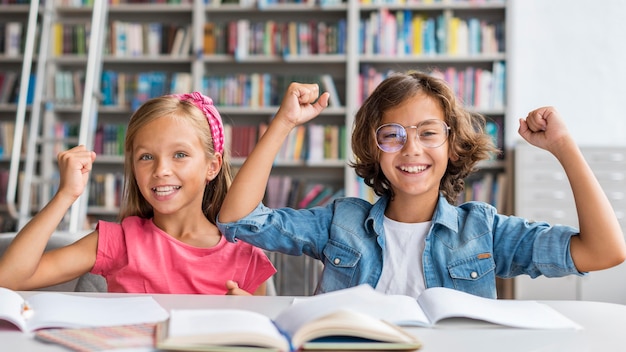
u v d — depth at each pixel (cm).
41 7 480
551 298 398
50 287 171
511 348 79
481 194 436
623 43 462
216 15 479
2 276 127
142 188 151
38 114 434
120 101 466
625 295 389
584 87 465
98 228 155
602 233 118
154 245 155
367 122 144
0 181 477
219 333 75
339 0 453
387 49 450
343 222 141
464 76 441
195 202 158
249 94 461
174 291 154
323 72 474
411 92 136
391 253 137
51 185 470
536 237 129
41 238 129
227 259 158
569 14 467
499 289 419
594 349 79
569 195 410
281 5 457
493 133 443
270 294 171
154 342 78
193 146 152
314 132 455
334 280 138
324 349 77
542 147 126
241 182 130
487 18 461
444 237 136
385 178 144
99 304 98
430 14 459
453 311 91
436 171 133
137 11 480
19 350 77
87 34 474
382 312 90
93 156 135
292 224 139
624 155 405
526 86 468
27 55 409
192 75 462
